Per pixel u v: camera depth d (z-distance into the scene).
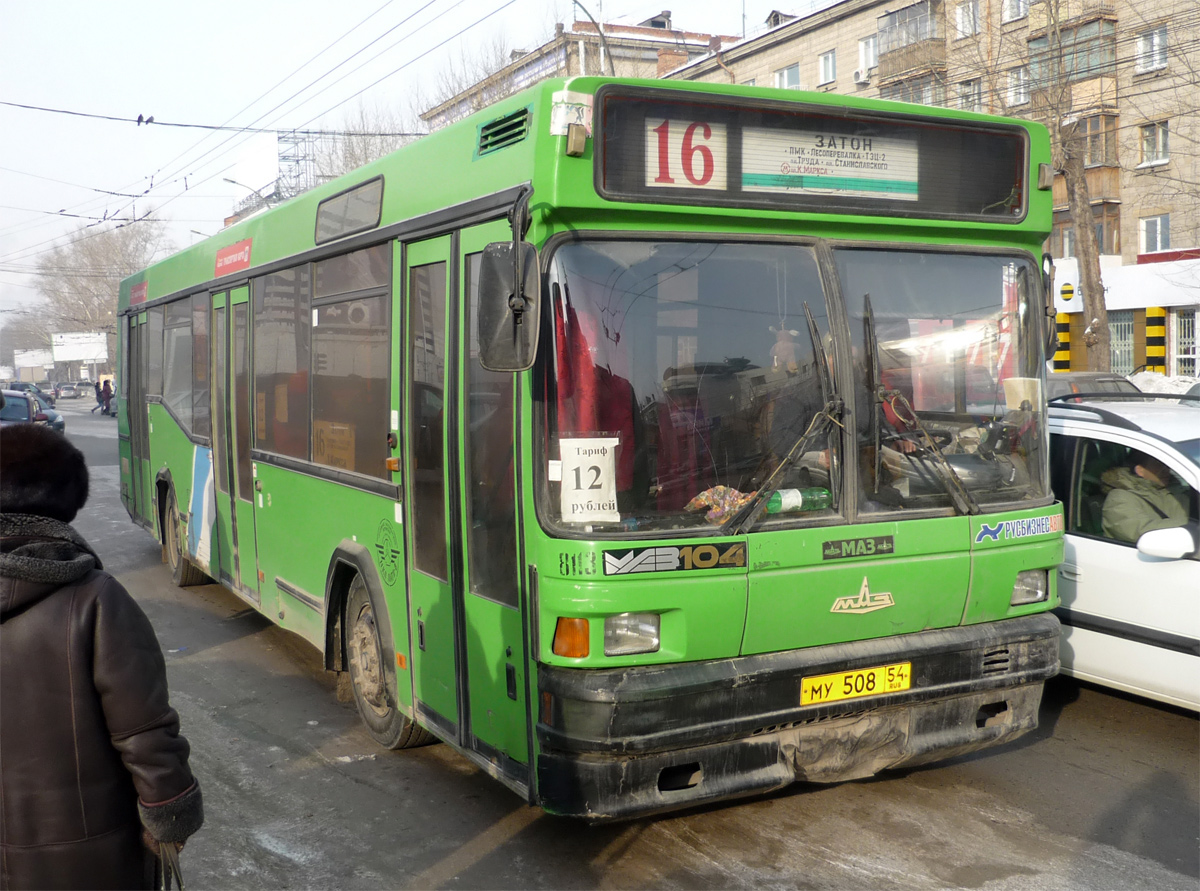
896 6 33.50
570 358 3.73
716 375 3.91
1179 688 5.26
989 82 26.31
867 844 4.30
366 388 5.42
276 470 6.87
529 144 3.83
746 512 3.82
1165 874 4.03
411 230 4.83
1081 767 5.14
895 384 4.26
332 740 5.74
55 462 2.45
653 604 3.66
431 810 4.75
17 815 2.33
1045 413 4.66
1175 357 28.33
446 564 4.55
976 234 4.51
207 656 7.55
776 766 3.96
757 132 4.01
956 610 4.25
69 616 2.36
